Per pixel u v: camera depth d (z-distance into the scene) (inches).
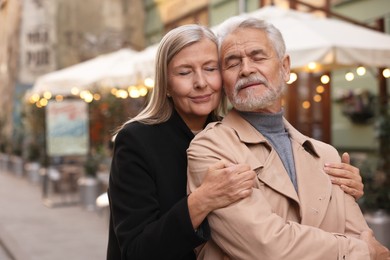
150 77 257.4
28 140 625.9
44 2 740.7
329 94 351.9
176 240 70.0
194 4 550.9
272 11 233.9
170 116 82.7
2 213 360.8
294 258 67.8
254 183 74.1
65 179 446.9
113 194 78.7
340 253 69.2
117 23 737.6
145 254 71.2
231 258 72.6
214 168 71.3
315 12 367.9
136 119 81.6
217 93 82.7
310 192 76.6
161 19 654.5
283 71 83.3
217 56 81.8
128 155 78.1
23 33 754.8
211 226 71.9
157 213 76.2
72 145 384.2
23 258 243.9
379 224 208.8
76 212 361.4
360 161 239.8
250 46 78.5
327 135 352.8
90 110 418.9
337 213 78.2
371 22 323.6
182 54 80.7
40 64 739.4
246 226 68.6
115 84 358.3
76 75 403.9
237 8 455.5
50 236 288.4
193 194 71.3
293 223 70.6
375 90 332.8
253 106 78.0
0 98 858.8
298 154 79.9
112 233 81.9
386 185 223.3
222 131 78.5
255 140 77.7
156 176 77.9
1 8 909.2
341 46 194.2
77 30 740.7
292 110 362.9
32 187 504.7
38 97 473.4
